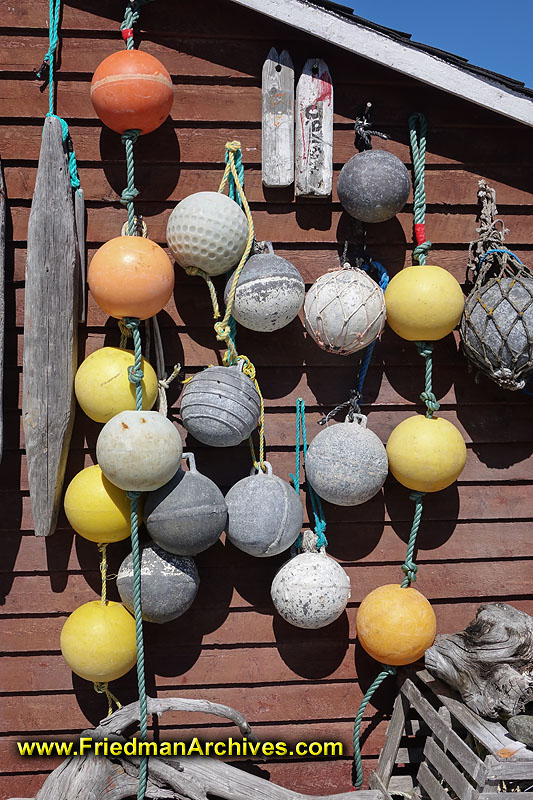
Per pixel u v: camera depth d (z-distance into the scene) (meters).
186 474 2.87
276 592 2.97
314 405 3.20
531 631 2.83
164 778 2.85
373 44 2.91
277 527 2.86
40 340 2.88
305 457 3.10
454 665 2.87
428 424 3.03
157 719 3.14
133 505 2.77
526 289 2.95
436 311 2.94
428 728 3.13
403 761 3.15
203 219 2.79
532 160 3.27
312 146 3.06
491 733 2.62
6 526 3.05
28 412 2.88
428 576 3.27
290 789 3.19
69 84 3.03
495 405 3.30
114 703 3.11
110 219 3.07
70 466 3.08
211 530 2.78
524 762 2.45
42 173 2.89
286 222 3.15
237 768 3.01
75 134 3.04
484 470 3.29
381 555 3.25
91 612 2.88
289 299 2.87
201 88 3.08
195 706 2.94
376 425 3.25
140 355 2.82
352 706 3.23
